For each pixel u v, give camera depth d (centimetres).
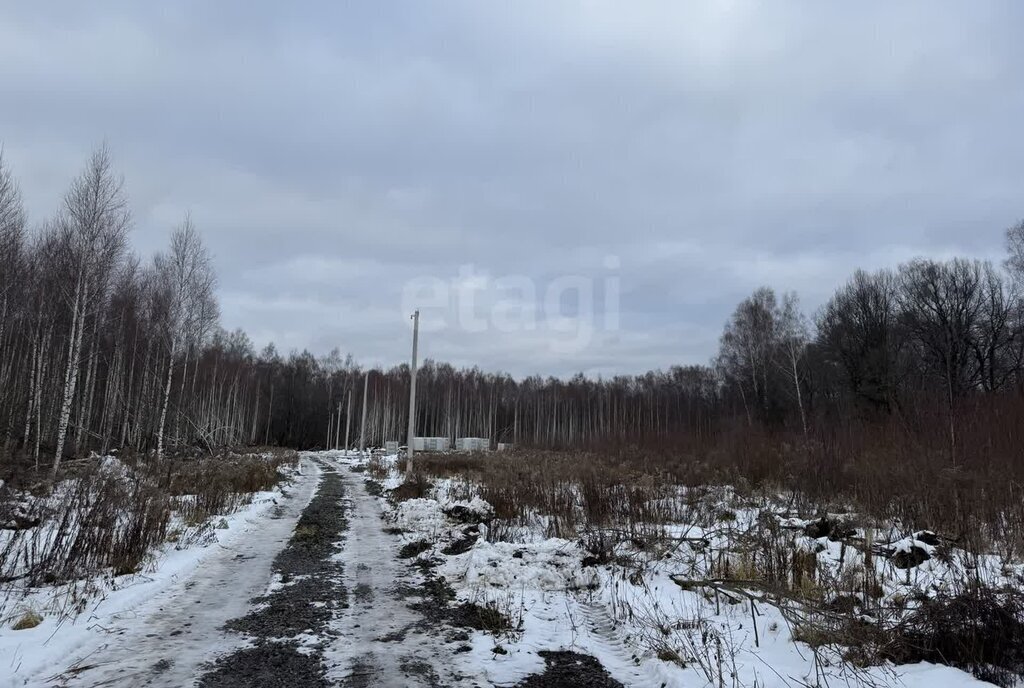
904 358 4062
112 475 1181
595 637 588
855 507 1081
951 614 484
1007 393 1570
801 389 4678
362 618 642
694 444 2544
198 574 830
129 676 471
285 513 1502
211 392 4741
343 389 8269
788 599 557
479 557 869
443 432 8175
